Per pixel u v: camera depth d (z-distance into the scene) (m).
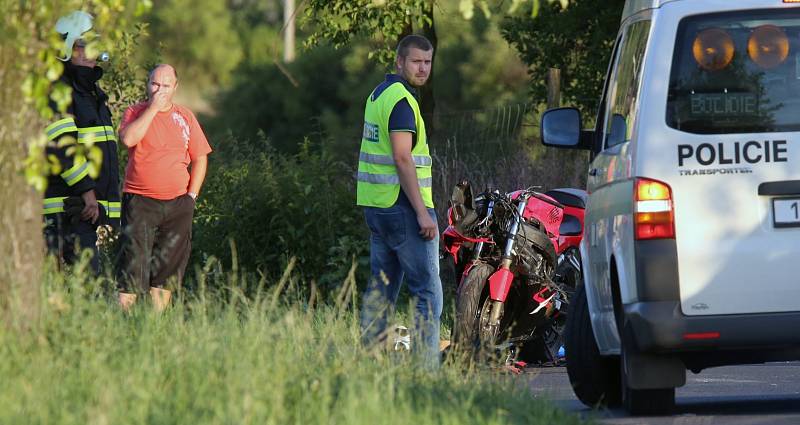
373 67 133.38
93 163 22.42
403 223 31.83
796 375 35.78
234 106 138.38
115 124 51.12
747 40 25.30
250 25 178.75
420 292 31.83
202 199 49.47
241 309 28.30
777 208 24.72
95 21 22.59
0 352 22.66
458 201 36.62
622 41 29.00
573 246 40.16
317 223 48.66
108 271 30.94
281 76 136.88
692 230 24.67
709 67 25.22
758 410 27.73
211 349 23.14
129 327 26.25
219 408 19.77
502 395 24.27
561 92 72.12
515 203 37.12
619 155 26.30
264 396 20.67
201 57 175.00
